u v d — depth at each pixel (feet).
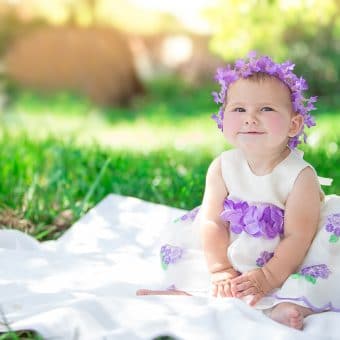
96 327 9.43
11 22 52.37
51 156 20.20
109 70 52.01
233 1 28.48
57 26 52.44
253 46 34.19
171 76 56.59
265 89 10.69
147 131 37.52
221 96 11.30
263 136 10.64
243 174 11.07
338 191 18.30
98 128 39.42
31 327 9.34
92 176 18.06
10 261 12.34
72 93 50.19
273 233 10.73
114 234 14.16
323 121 35.19
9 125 37.88
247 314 9.67
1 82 49.47
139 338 9.08
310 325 9.71
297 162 10.89
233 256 10.78
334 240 10.54
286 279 10.46
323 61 47.67
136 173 18.86
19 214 16.06
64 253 13.11
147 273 12.05
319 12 27.61
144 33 57.52
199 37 57.36
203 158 22.24
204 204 11.41
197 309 9.72
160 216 14.79
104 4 54.65
